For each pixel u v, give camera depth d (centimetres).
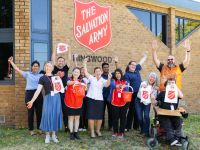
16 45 1114
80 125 1078
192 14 1742
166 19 1611
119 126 1034
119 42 1387
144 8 1505
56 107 920
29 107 909
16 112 1114
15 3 1114
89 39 1280
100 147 912
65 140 959
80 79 988
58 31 1192
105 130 1102
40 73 1048
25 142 936
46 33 1173
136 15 1489
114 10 1373
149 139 918
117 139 991
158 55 1551
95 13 1302
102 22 1326
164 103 924
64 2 1209
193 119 1401
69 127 966
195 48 1744
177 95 922
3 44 1171
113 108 1007
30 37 1131
